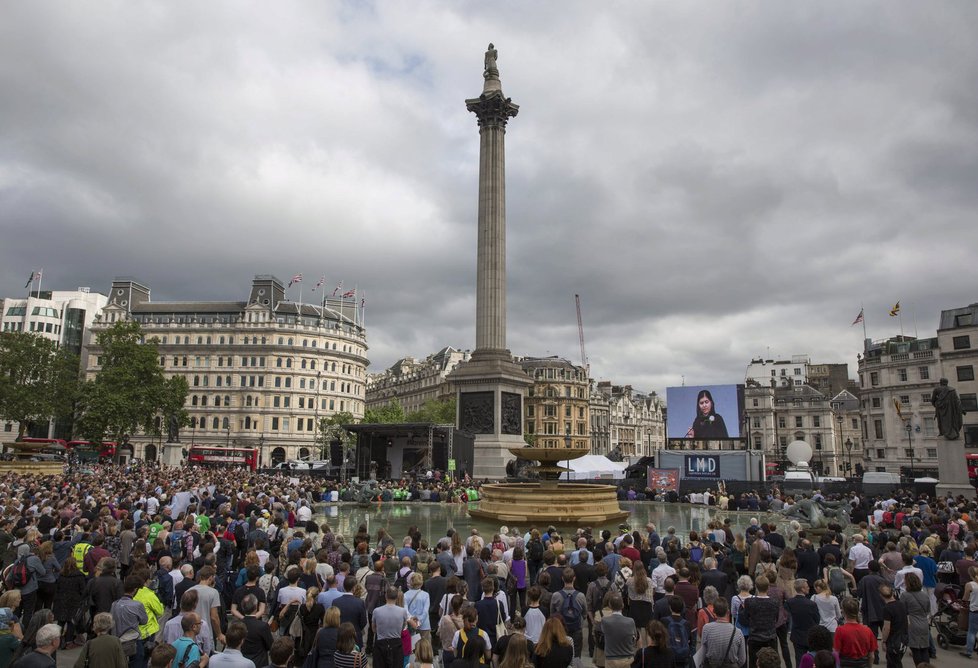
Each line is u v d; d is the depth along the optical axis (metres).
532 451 34.12
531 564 18.20
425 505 43.84
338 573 13.63
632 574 13.35
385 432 59.12
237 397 135.00
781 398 132.12
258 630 10.29
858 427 127.44
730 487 52.09
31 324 145.88
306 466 89.94
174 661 9.05
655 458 56.34
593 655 13.57
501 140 64.81
